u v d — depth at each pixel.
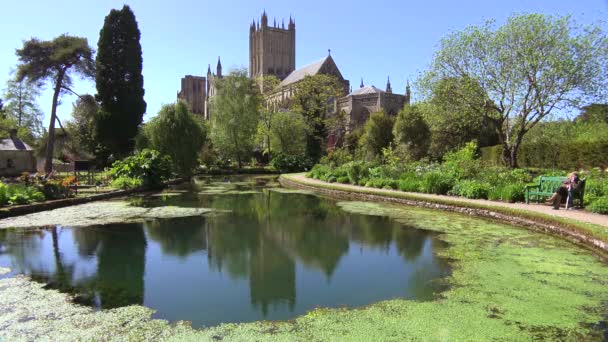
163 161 24.84
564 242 8.92
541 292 5.73
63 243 9.19
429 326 4.64
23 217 12.71
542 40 22.81
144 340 4.33
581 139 26.02
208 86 108.00
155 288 6.14
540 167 28.19
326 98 55.84
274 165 45.75
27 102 53.47
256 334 4.49
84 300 5.61
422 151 38.69
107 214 13.48
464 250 8.28
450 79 25.33
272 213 13.86
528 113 23.97
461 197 15.34
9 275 6.78
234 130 45.75
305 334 4.47
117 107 39.62
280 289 6.09
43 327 4.66
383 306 5.32
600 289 5.84
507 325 4.65
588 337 4.32
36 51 36.62
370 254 8.16
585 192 12.55
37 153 40.59
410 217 12.77
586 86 22.44
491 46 23.81
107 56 39.72
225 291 6.01
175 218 12.73
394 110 63.25
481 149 34.41
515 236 9.62
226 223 11.86
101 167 38.31
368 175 23.11
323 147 51.09
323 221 12.17
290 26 105.25
